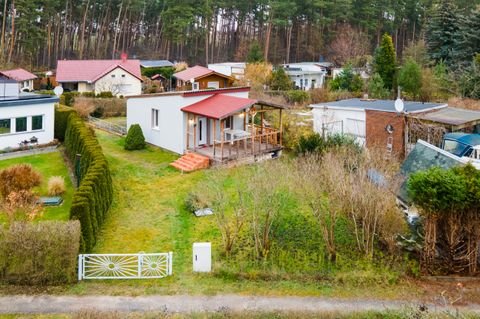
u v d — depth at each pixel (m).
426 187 15.14
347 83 51.31
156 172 26.31
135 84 58.81
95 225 17.69
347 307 13.76
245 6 91.25
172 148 29.86
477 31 52.00
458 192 14.77
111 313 12.84
